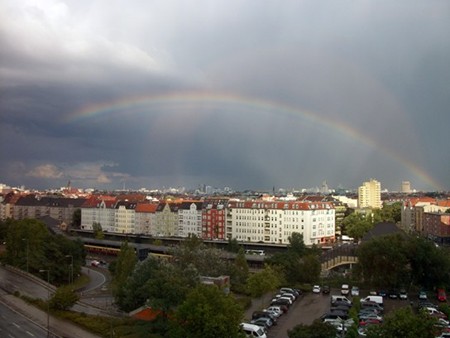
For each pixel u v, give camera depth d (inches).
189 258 5516.7
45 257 6437.0
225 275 5428.2
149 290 3828.7
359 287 5590.6
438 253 5551.2
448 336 3282.5
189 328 2972.4
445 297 5088.6
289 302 4697.3
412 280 5531.5
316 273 5807.1
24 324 3922.2
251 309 4574.3
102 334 3646.7
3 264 7003.0
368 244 5506.9
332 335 2869.1
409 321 2566.4
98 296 5442.9
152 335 3486.7
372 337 2628.0
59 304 4308.6
